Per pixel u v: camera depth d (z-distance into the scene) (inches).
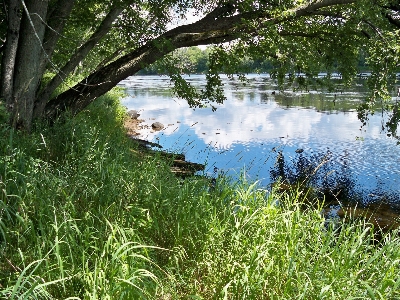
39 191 167.3
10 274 121.9
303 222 162.2
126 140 409.4
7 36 289.4
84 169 214.7
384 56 321.4
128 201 185.0
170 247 158.9
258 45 342.0
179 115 858.8
